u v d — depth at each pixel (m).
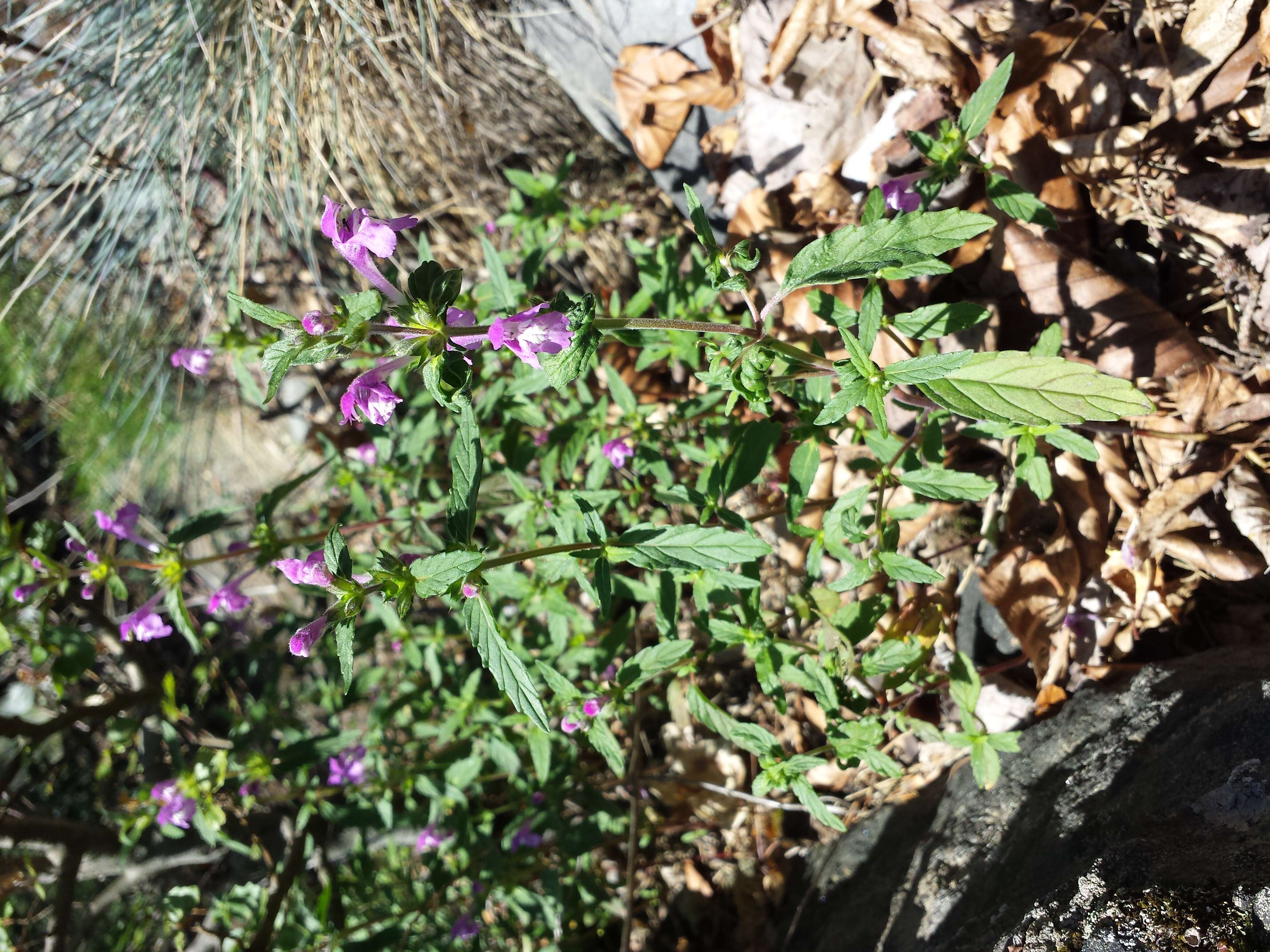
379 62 0.39
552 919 0.38
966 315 0.26
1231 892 0.21
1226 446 0.30
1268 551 0.29
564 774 0.38
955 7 0.33
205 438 0.53
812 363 0.25
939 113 0.34
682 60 0.37
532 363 0.22
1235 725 0.25
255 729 0.47
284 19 0.38
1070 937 0.23
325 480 0.52
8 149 0.42
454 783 0.39
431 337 0.22
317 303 0.47
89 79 0.40
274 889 0.43
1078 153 0.32
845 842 0.37
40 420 0.54
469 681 0.39
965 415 0.23
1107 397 0.22
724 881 0.40
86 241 0.41
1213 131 0.30
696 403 0.35
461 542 0.23
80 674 0.38
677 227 0.43
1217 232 0.30
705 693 0.42
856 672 0.30
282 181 0.41
